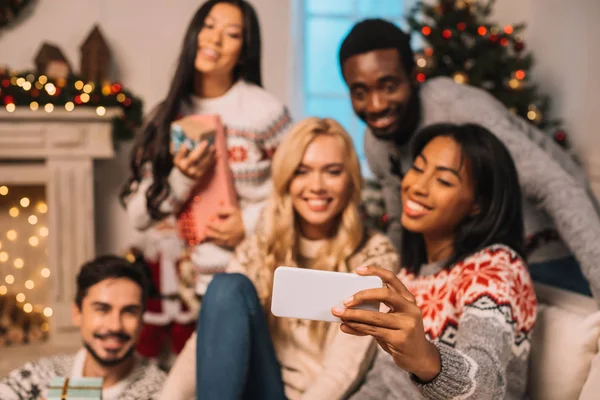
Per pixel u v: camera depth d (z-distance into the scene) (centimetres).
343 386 151
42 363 182
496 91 362
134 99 371
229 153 219
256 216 219
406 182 149
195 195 218
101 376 178
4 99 349
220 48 215
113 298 176
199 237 220
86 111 356
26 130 355
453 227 147
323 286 111
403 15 416
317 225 172
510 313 127
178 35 405
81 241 365
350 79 200
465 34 372
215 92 223
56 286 365
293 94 418
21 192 384
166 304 274
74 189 363
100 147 362
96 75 373
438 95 201
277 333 166
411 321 104
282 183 170
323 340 164
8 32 388
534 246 196
